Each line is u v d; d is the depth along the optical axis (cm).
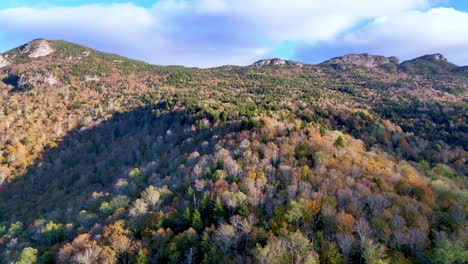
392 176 8488
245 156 9294
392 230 6034
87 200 10512
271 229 6231
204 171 9100
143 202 8044
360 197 7062
